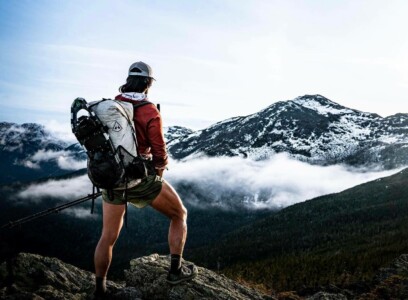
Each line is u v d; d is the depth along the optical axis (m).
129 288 5.58
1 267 6.39
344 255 123.81
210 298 5.51
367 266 99.88
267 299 6.41
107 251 4.90
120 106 4.27
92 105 4.30
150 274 6.02
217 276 6.60
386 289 18.31
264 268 114.50
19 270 6.44
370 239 168.00
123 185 4.33
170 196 4.87
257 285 23.52
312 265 113.38
